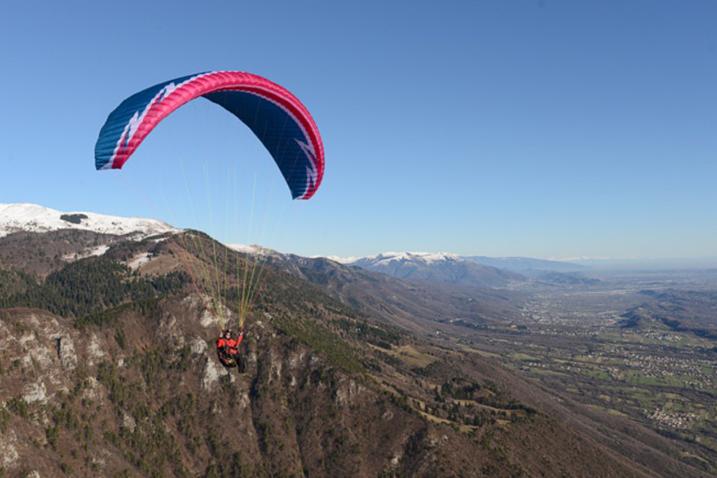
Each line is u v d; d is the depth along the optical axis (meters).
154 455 117.38
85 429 110.75
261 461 122.50
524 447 135.12
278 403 134.88
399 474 115.25
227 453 123.12
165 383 133.88
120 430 118.19
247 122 37.28
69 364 120.25
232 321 152.62
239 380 139.25
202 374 136.62
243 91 31.73
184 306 151.00
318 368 140.88
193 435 125.25
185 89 27.06
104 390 123.25
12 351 111.69
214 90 28.81
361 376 142.50
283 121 35.50
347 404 132.12
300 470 121.00
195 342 142.12
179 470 117.38
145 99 25.88
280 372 142.12
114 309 148.00
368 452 121.44
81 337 128.88
